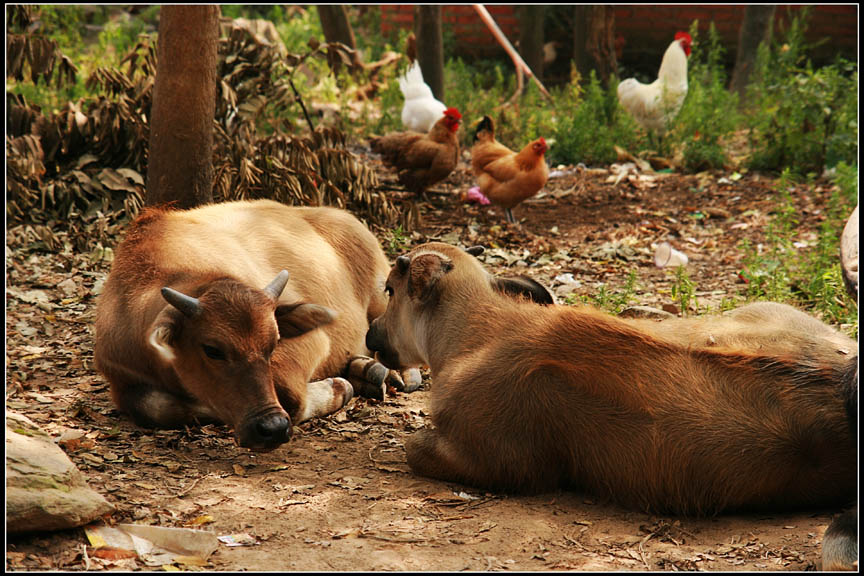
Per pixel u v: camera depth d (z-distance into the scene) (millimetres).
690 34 13578
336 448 4707
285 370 4758
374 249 6105
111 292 4934
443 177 9953
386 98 14320
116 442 4613
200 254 4938
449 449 4176
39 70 9016
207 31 6953
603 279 7914
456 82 15977
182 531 3510
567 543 3568
